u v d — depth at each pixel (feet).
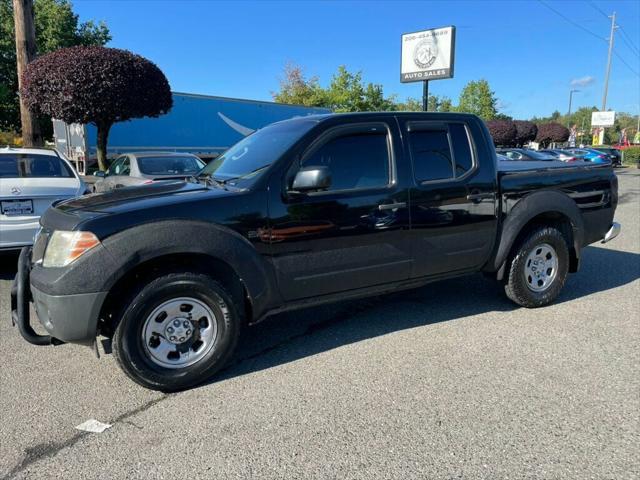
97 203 10.49
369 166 12.03
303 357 11.94
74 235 9.37
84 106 45.37
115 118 49.01
